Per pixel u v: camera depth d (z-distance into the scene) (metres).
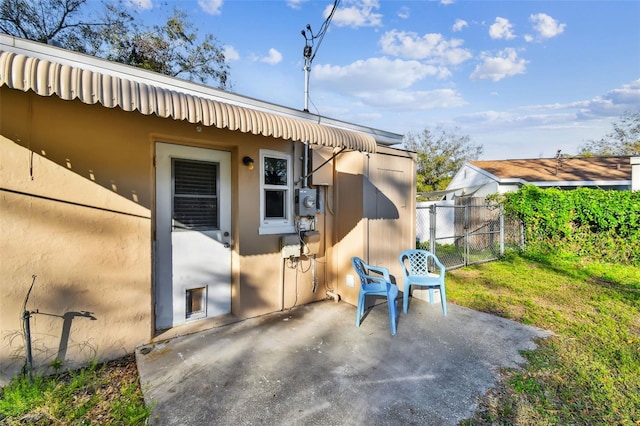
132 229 2.99
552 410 2.21
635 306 4.57
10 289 2.42
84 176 2.72
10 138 2.40
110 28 12.89
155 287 3.33
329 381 2.54
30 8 11.19
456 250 9.12
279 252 4.17
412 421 2.07
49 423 2.03
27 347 2.38
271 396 2.33
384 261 4.72
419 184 23.12
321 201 4.67
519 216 9.16
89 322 2.78
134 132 2.98
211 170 3.70
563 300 4.85
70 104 2.64
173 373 2.63
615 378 2.65
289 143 4.22
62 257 2.63
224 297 3.86
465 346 3.21
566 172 13.62
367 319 3.95
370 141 3.47
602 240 7.80
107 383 2.50
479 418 2.11
